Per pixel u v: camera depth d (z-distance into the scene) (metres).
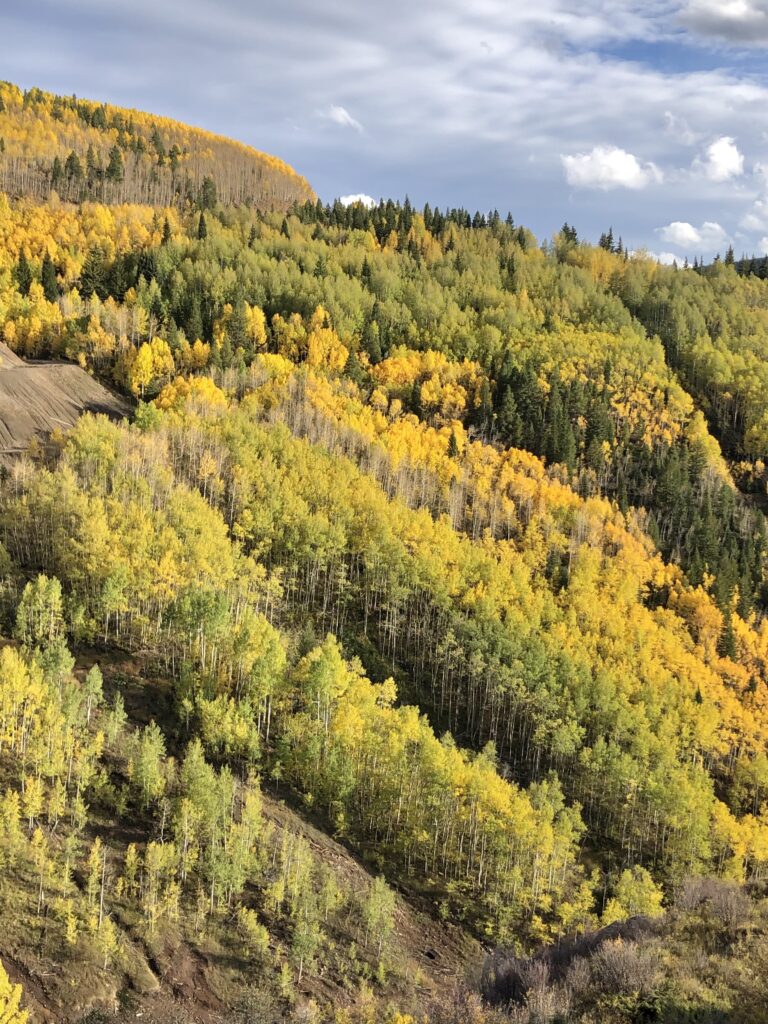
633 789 94.06
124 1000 47.31
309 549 117.00
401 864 75.12
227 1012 49.16
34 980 45.75
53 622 81.62
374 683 104.94
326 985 54.56
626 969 35.28
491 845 78.12
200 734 77.38
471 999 39.44
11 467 116.88
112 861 57.16
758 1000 32.41
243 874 59.81
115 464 117.06
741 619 142.12
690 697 114.25
